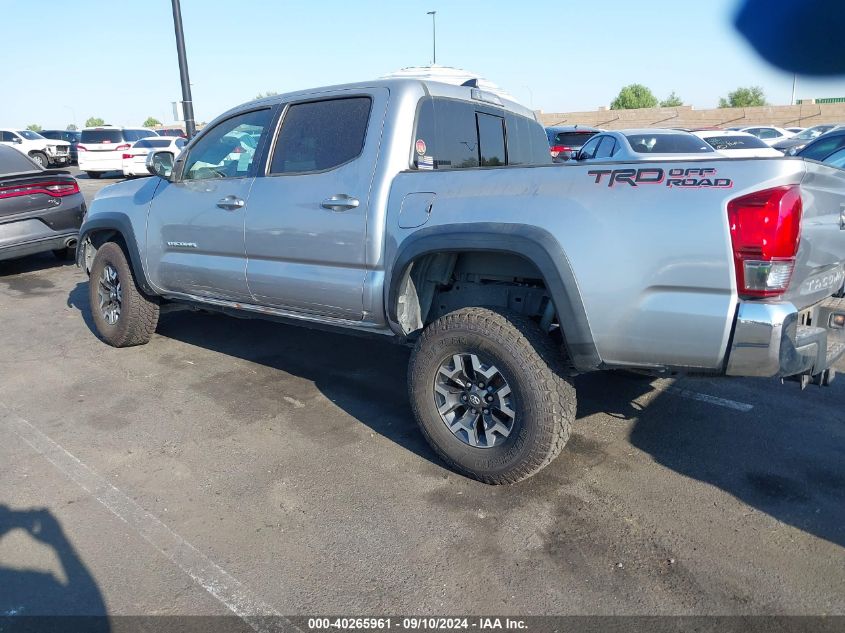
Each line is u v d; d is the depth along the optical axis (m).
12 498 3.27
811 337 2.76
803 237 2.67
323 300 3.94
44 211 8.12
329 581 2.65
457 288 3.65
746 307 2.61
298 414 4.24
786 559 2.74
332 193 3.76
